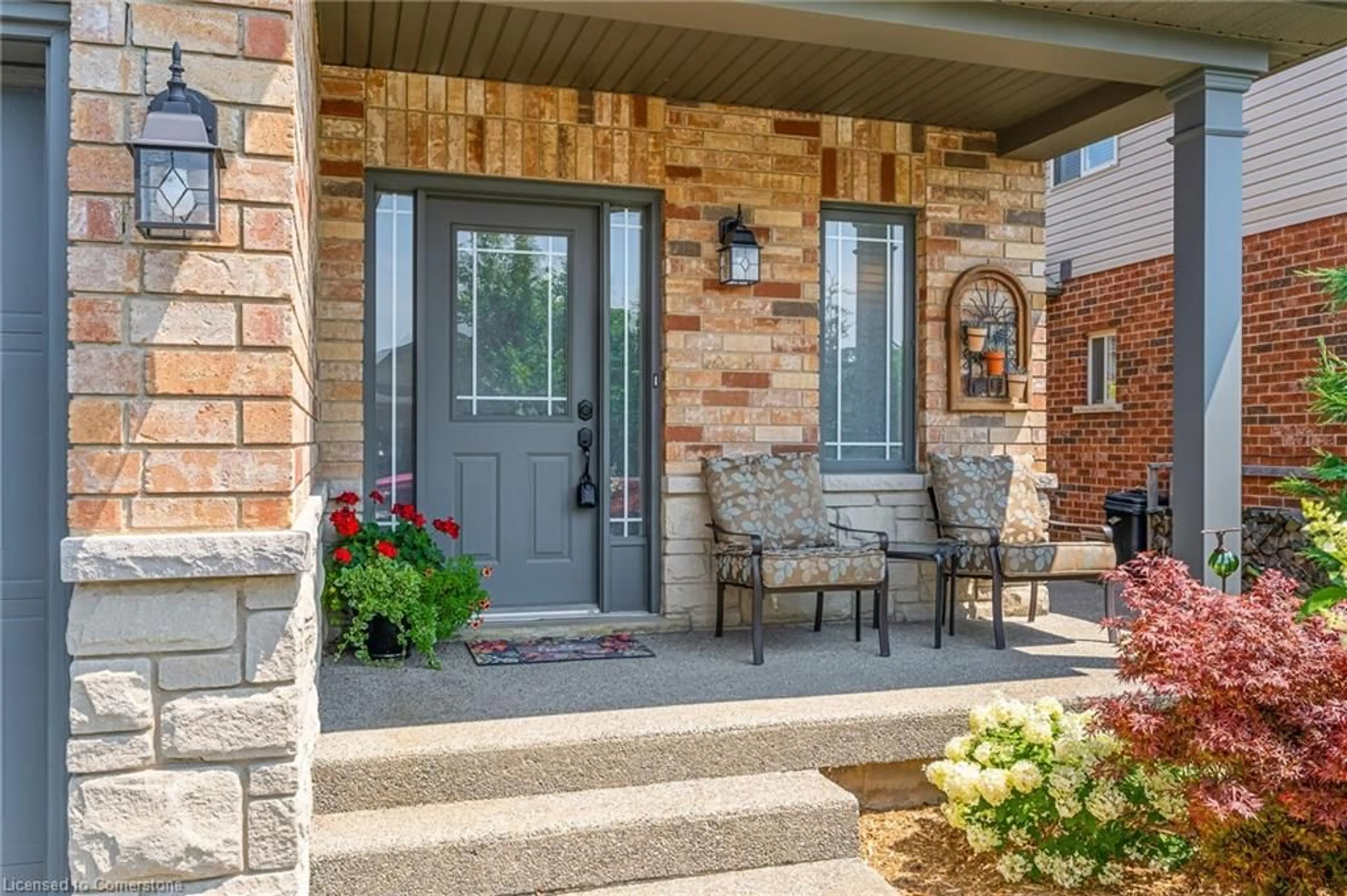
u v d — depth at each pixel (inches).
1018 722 118.3
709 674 149.2
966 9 136.3
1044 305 210.2
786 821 111.3
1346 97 227.8
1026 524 193.9
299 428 95.0
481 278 182.5
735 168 188.2
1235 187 151.9
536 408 185.8
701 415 186.7
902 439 206.4
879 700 134.0
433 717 124.4
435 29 150.8
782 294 191.5
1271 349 247.8
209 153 80.4
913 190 200.4
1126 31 143.9
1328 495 201.6
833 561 159.9
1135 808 110.3
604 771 116.9
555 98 177.9
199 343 85.0
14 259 92.2
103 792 83.5
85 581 81.2
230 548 84.2
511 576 184.7
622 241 189.3
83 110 82.7
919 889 110.4
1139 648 109.0
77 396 82.8
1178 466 155.9
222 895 86.4
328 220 166.7
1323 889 97.3
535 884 103.0
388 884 98.4
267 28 86.5
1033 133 194.4
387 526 176.4
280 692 87.4
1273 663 101.7
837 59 163.2
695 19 132.3
